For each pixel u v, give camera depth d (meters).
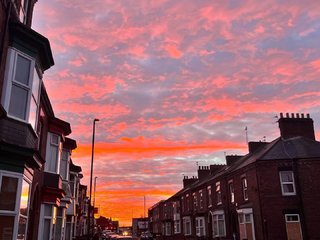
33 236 16.47
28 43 11.48
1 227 9.77
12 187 10.23
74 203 31.45
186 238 42.31
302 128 29.89
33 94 11.83
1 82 10.22
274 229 25.12
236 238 30.45
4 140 10.10
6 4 10.49
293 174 26.23
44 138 18.61
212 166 44.78
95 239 42.41
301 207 25.27
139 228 88.06
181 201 52.50
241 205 29.27
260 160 26.84
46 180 18.89
